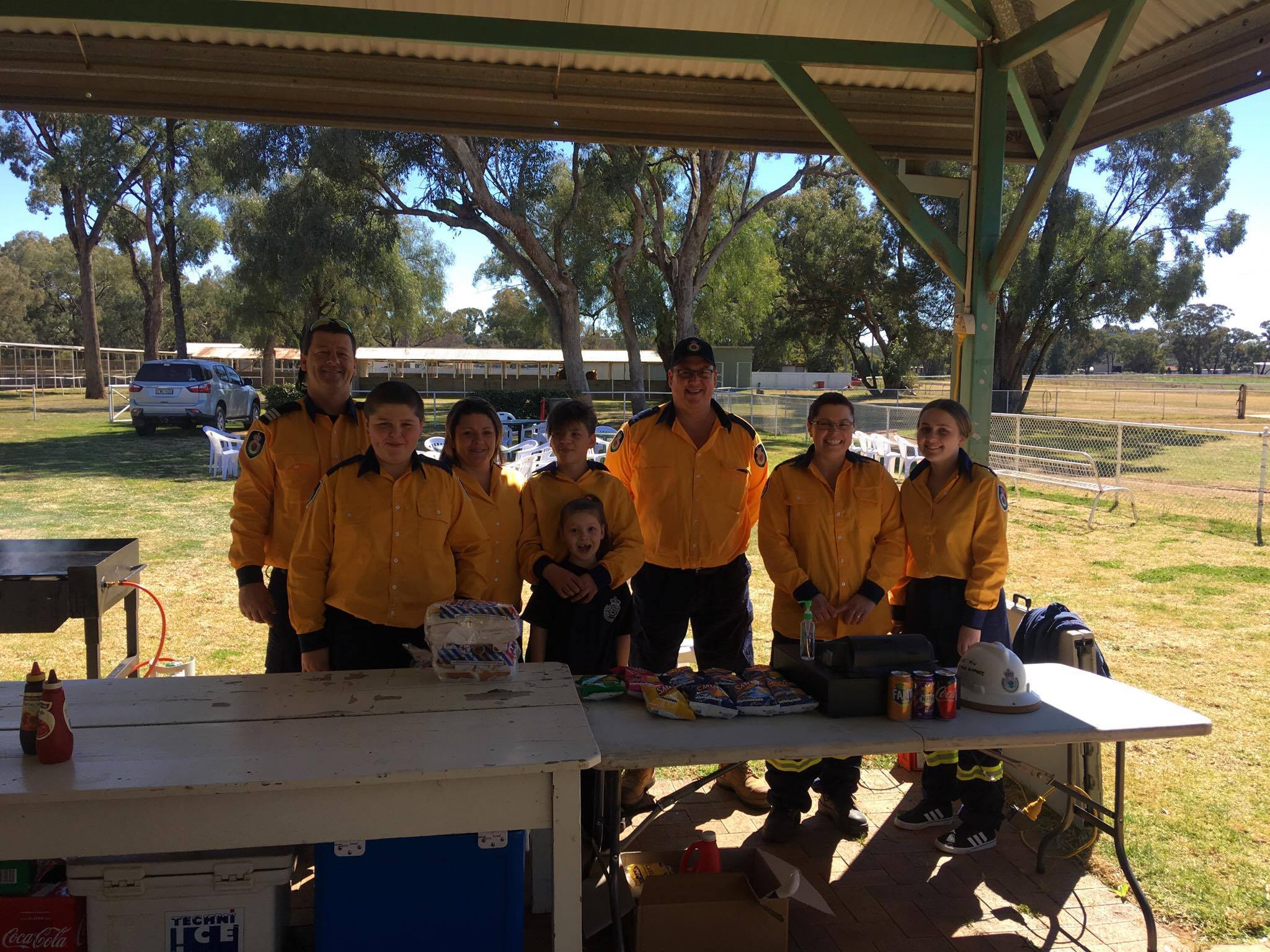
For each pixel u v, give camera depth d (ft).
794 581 10.59
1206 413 96.12
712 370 11.09
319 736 7.09
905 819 11.19
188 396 62.03
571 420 10.43
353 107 13.69
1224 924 9.29
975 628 10.26
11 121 103.55
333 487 8.99
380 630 9.17
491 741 7.00
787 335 127.13
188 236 108.88
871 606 10.40
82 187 102.06
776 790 10.85
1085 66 11.29
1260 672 17.70
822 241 113.39
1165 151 85.61
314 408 10.08
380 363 137.49
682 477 11.21
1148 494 42.57
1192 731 8.20
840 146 12.82
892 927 9.16
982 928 9.17
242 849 7.37
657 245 79.82
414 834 6.68
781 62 12.48
